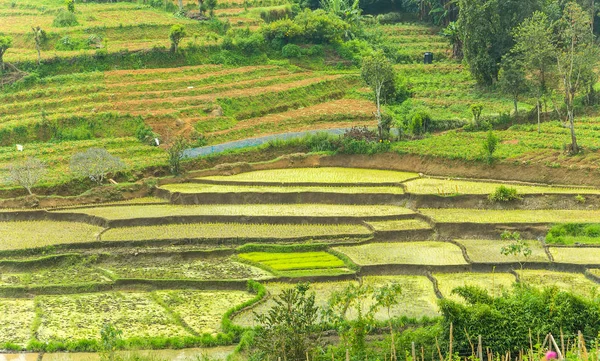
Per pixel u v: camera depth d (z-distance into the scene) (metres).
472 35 103.25
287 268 63.81
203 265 65.44
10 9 125.44
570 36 82.94
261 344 44.00
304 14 119.19
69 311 56.62
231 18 122.38
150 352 48.00
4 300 59.16
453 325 44.09
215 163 85.75
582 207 73.75
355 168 86.31
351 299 47.44
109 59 105.56
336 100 105.50
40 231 70.94
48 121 90.75
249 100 100.12
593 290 51.41
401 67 113.06
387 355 43.66
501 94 100.75
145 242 68.00
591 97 93.00
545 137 85.38
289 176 82.69
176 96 99.38
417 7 132.38
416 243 68.31
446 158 83.06
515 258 63.19
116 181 81.56
